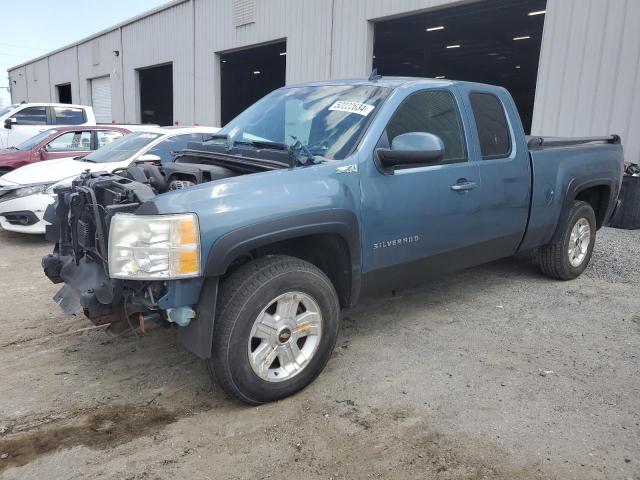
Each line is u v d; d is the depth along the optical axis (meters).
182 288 2.87
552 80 9.86
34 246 7.29
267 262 3.17
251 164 3.59
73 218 3.40
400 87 3.93
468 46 25.16
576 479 2.60
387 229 3.65
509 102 4.79
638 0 8.59
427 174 3.86
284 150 3.64
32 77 36.91
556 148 5.19
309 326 3.33
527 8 16.00
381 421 3.07
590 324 4.54
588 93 9.38
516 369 3.71
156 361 3.82
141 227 2.79
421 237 3.89
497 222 4.52
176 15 20.09
